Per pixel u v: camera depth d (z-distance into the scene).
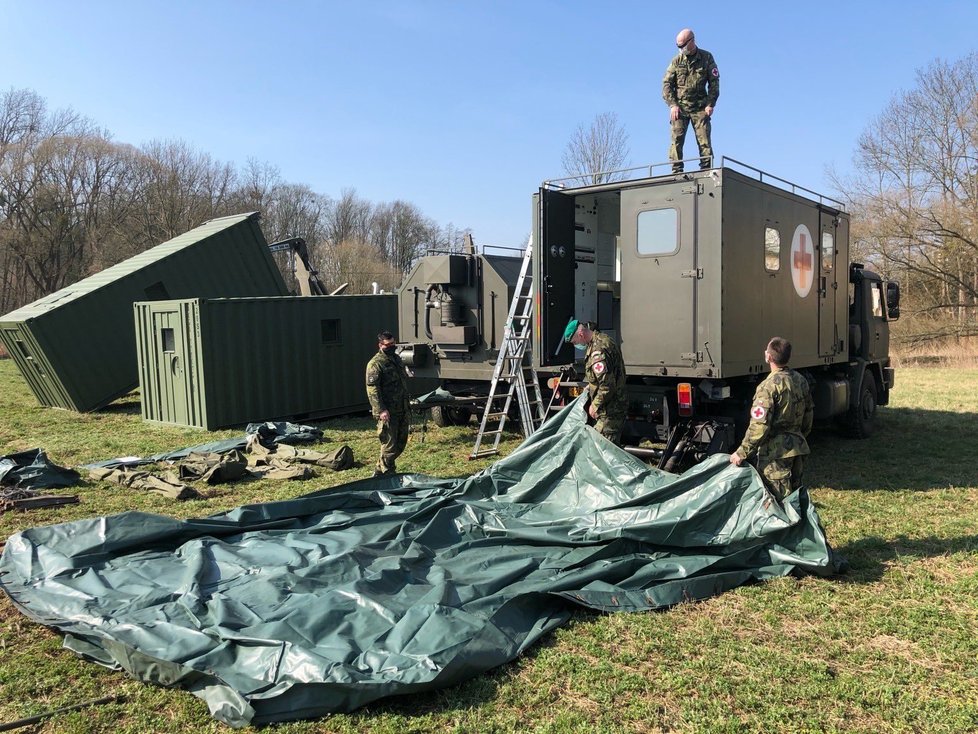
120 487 8.05
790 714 3.41
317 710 3.39
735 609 4.57
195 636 3.84
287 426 10.83
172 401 12.31
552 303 8.38
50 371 13.56
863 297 10.86
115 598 4.53
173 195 51.47
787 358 5.49
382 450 8.06
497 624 4.09
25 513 6.95
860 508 6.86
